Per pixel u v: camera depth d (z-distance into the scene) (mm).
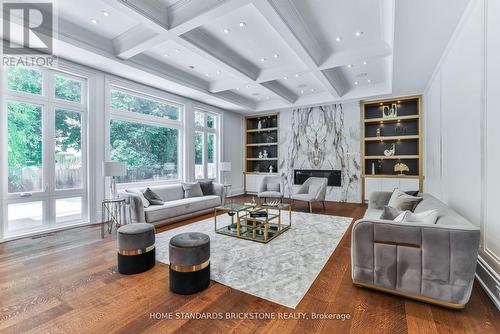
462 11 2623
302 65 4762
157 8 3115
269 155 8625
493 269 2057
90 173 4531
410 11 2627
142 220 4023
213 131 7676
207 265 2283
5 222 3605
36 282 2367
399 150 6504
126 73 4715
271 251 3156
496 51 2057
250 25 3541
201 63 4934
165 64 4977
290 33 3283
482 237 2285
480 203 2338
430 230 1955
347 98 6434
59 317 1841
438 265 1931
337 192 7047
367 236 2176
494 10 2088
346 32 3668
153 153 5875
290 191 7805
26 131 3865
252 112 8367
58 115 4215
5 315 1857
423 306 1971
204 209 5324
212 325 1757
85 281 2396
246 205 4066
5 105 3625
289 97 6832
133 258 2551
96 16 3385
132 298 2102
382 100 6426
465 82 2754
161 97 5805
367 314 1876
